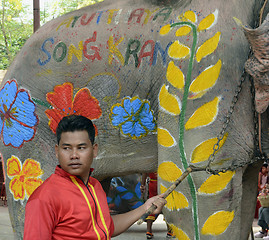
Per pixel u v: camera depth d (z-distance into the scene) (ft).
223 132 9.86
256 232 23.02
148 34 11.44
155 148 11.69
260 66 9.34
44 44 12.89
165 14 11.45
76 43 12.38
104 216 7.37
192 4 11.01
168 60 10.86
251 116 10.19
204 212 10.11
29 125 12.96
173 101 10.57
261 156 10.50
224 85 10.05
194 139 10.15
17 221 13.24
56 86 12.56
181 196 10.38
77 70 12.30
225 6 10.52
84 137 7.14
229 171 10.05
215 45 10.22
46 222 6.72
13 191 13.29
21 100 13.07
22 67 13.17
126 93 11.69
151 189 23.27
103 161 12.30
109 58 11.88
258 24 10.09
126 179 23.75
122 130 11.88
